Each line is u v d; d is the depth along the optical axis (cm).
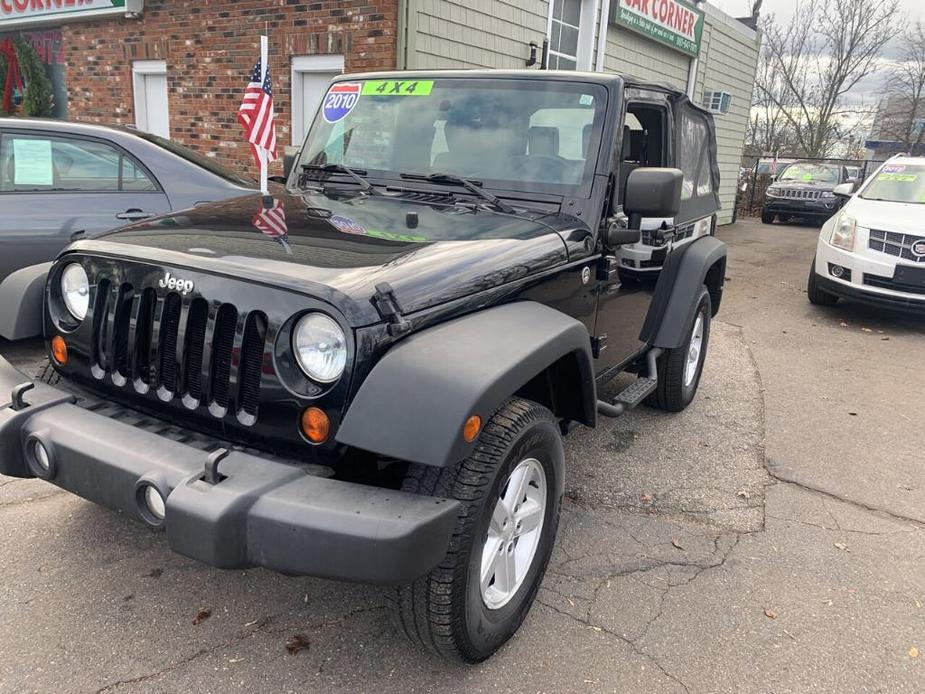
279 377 201
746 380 582
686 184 437
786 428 478
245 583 278
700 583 297
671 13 1312
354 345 192
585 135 310
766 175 2441
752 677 244
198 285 214
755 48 1848
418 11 754
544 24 973
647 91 354
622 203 340
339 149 354
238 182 574
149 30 934
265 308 203
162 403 228
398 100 346
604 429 460
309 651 244
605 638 259
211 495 184
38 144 500
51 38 1112
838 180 2070
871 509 371
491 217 287
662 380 468
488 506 215
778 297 942
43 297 267
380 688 229
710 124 492
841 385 578
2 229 479
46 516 317
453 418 185
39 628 247
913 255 736
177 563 288
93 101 1034
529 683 235
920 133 3634
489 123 324
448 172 324
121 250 233
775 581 301
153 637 247
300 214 275
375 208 292
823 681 244
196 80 907
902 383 588
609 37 1166
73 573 278
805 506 370
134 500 201
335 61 789
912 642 266
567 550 316
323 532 180
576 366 260
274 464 198
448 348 202
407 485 210
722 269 495
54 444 216
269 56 830
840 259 786
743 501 372
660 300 419
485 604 234
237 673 232
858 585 302
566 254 279
